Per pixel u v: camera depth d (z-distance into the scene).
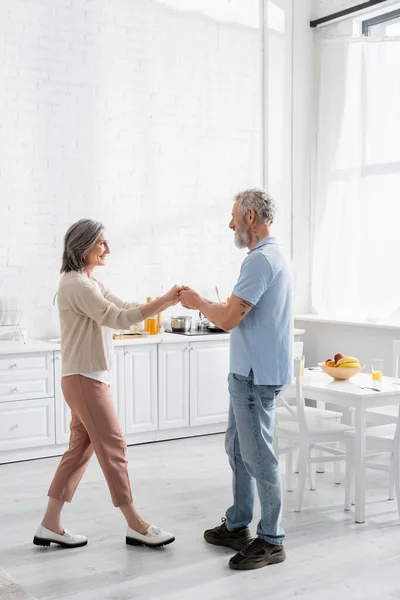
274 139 6.34
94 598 2.89
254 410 3.11
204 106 6.04
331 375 4.10
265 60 6.29
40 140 5.36
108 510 3.91
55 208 5.44
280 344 3.09
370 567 3.18
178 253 5.99
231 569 3.16
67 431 5.05
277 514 3.19
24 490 4.29
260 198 3.14
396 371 4.60
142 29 5.72
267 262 3.04
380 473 4.67
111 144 5.64
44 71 5.34
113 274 5.71
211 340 5.60
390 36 5.70
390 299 5.75
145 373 5.32
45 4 5.32
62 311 3.26
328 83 6.22
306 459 3.88
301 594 2.92
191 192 6.02
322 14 6.39
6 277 5.29
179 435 5.55
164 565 3.20
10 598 2.86
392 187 5.71
